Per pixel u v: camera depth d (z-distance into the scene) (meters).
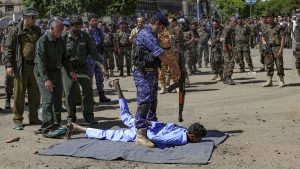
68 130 8.55
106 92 14.85
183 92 8.59
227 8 61.34
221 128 9.23
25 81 9.75
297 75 17.12
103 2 42.22
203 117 10.30
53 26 8.84
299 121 9.68
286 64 21.77
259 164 6.95
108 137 8.33
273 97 12.68
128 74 19.80
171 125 7.96
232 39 15.69
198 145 7.78
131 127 8.29
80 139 8.45
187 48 18.39
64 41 9.40
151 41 7.80
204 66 22.84
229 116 10.34
